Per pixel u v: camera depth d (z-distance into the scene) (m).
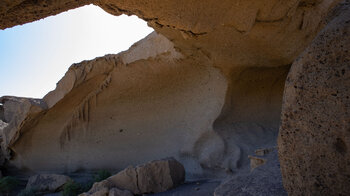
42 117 12.52
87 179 11.24
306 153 1.58
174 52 8.56
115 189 5.91
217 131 8.29
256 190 2.36
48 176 10.16
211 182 6.96
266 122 8.56
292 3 5.07
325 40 1.54
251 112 8.63
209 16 4.98
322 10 5.50
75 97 11.91
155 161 6.64
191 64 8.87
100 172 10.37
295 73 1.67
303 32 5.89
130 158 10.95
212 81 8.72
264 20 5.39
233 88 8.19
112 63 10.70
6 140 13.25
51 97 12.09
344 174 1.42
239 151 7.71
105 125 11.78
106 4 4.56
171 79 9.84
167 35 6.46
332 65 1.48
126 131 11.24
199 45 6.78
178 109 9.91
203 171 8.30
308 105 1.57
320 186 1.52
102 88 11.45
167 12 4.75
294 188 1.70
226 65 7.47
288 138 1.70
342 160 1.42
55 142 12.88
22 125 12.45
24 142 13.18
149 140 10.59
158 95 10.45
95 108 11.94
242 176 2.79
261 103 8.64
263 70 7.62
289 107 1.69
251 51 6.57
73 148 12.46
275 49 6.39
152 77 10.15
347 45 1.44
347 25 1.47
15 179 11.70
